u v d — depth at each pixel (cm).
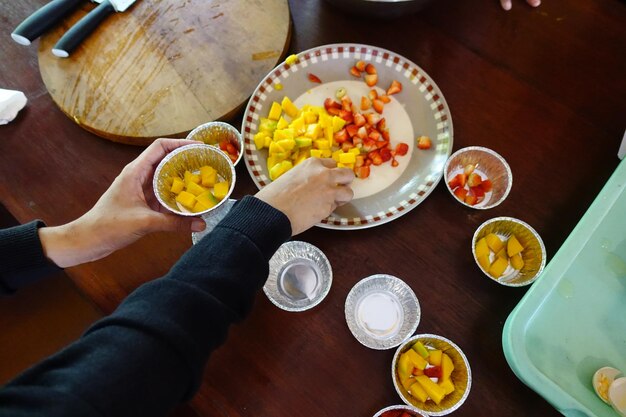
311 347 79
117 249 83
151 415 49
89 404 45
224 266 59
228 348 79
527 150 92
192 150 82
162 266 86
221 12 105
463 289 83
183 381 52
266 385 77
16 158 97
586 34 101
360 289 83
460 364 75
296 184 77
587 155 91
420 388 74
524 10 104
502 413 74
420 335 76
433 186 87
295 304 82
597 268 78
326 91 100
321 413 75
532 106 95
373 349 79
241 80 99
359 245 86
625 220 79
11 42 109
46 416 43
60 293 135
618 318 76
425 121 95
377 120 95
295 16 107
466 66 100
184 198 83
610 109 95
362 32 104
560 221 87
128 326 51
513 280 81
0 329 132
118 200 77
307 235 87
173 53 102
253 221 64
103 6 104
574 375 73
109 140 98
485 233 85
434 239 86
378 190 91
